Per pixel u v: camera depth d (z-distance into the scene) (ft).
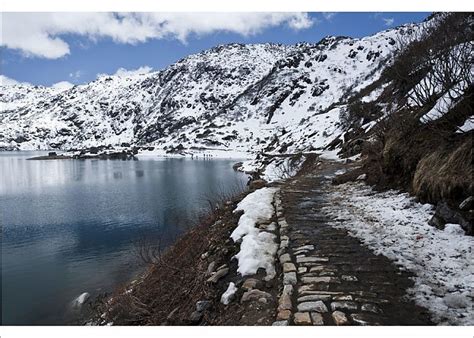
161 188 141.90
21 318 38.86
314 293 15.01
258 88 596.70
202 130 515.09
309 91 476.95
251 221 25.53
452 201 21.89
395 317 13.06
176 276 24.56
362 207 28.30
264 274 17.69
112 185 160.04
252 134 451.12
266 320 13.73
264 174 109.91
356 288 15.25
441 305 13.65
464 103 26.81
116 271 50.29
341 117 184.75
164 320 18.43
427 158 26.37
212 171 209.15
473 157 21.50
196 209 86.74
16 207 110.01
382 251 18.94
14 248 67.36
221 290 17.40
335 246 20.20
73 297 42.98
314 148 162.20
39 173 234.58
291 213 27.76
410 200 26.66
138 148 516.32
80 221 88.33
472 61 28.32
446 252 18.08
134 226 80.02
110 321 23.11
